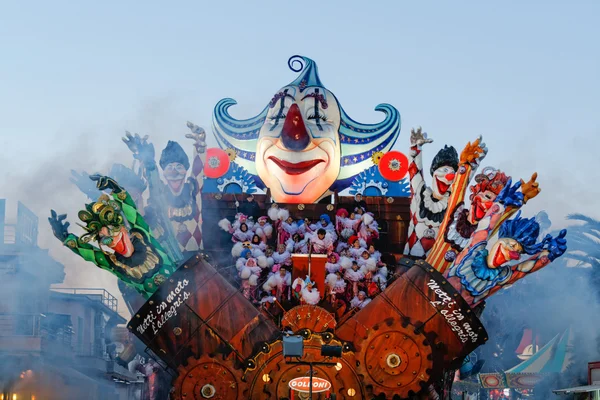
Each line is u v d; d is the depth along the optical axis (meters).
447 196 34.97
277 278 33.59
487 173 32.97
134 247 31.69
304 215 35.75
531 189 31.84
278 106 36.81
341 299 33.78
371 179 36.88
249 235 35.03
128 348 35.16
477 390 47.50
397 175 36.47
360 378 30.61
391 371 30.69
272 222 35.16
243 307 31.36
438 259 33.06
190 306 31.22
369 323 31.08
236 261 34.62
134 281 31.84
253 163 37.28
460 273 31.67
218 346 31.02
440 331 31.05
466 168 33.47
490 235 31.97
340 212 35.09
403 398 30.70
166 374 34.53
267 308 33.44
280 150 36.19
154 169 34.75
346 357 30.69
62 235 31.47
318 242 34.12
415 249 34.91
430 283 31.22
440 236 33.31
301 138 35.81
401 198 36.19
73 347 49.97
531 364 44.47
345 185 36.88
